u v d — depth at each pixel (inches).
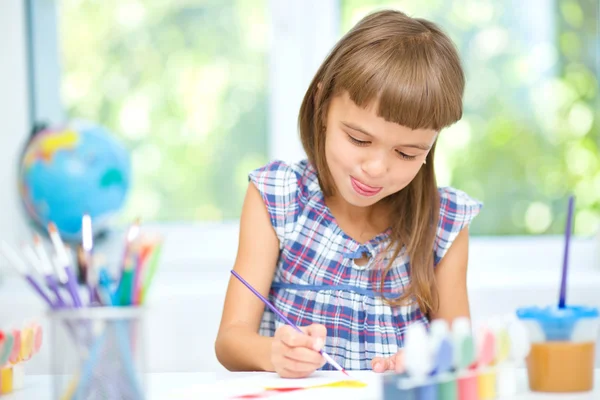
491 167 87.4
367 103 42.1
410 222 50.1
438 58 44.2
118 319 27.4
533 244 86.6
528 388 33.2
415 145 43.0
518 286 74.0
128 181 79.1
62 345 27.3
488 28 86.7
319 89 47.0
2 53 84.6
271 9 86.3
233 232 86.1
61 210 76.0
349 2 86.4
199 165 86.9
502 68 87.0
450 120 44.6
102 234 82.4
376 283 49.8
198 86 86.7
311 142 49.8
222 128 86.8
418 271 49.4
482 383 31.1
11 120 84.9
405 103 41.5
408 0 86.3
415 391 29.0
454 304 51.1
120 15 86.3
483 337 30.9
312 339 37.1
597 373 37.0
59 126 78.3
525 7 86.8
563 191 87.9
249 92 86.8
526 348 32.1
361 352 48.5
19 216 84.4
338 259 49.5
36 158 75.9
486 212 87.4
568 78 87.4
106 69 86.4
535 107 87.4
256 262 49.1
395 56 42.9
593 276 79.7
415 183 49.9
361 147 43.2
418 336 29.2
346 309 48.9
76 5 86.0
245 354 42.1
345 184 44.3
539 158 87.5
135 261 28.0
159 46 86.4
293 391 33.3
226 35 86.6
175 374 38.5
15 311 72.0
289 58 86.4
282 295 49.9
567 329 32.1
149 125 86.7
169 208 86.9
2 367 33.6
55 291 27.9
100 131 78.5
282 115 86.4
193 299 72.2
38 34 86.1
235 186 87.3
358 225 50.8
